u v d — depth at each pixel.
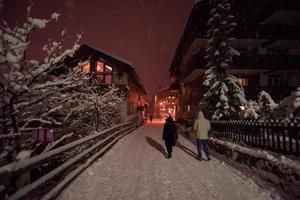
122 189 5.62
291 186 5.40
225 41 17.23
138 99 40.75
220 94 15.88
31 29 5.13
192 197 5.20
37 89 5.66
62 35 6.12
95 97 13.19
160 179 6.55
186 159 9.55
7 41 4.76
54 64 5.82
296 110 9.99
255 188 5.84
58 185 5.07
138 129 27.22
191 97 31.92
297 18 23.38
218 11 17.58
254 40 23.83
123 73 24.28
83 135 13.41
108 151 10.83
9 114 5.20
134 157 9.69
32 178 8.51
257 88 23.00
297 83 24.86
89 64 24.34
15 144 5.16
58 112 8.73
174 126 9.93
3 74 4.43
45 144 7.73
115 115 18.64
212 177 6.83
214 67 16.80
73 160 6.18
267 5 22.95
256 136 8.29
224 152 9.96
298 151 6.18
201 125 9.36
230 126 10.59
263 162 6.74
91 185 5.82
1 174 3.01
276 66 23.05
